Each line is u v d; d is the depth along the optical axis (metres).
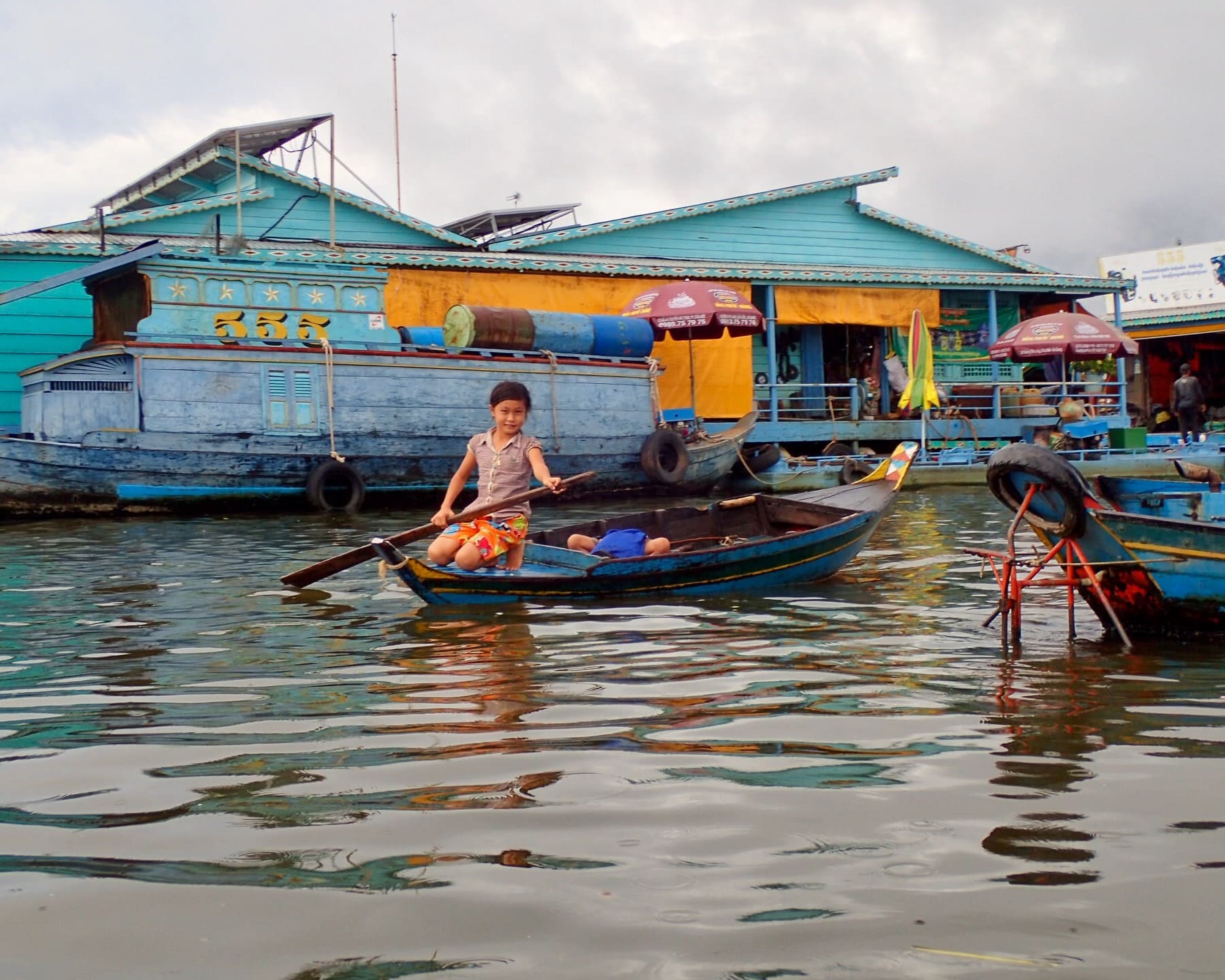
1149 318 31.98
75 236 19.12
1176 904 2.71
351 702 4.86
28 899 2.79
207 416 15.62
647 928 2.60
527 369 17.70
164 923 2.66
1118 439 23.75
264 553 10.77
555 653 5.85
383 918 2.67
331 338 16.77
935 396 21.45
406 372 16.81
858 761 3.90
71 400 15.59
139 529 13.48
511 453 7.67
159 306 15.80
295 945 2.54
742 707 4.68
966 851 3.06
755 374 24.34
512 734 4.29
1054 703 4.72
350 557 7.83
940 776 3.72
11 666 5.66
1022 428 23.55
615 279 21.53
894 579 8.55
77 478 15.03
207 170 21.92
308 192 22.78
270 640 6.30
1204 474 7.23
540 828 3.25
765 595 7.78
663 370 19.19
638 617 6.92
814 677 5.25
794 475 19.91
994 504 16.62
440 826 3.28
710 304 19.44
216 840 3.19
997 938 2.55
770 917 2.66
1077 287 25.48
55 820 3.38
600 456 18.39
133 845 3.16
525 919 2.66
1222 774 3.72
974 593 7.83
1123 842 3.12
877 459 21.36
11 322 18.12
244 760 4.00
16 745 4.25
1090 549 6.34
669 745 4.11
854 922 2.63
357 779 3.75
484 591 7.44
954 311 25.31
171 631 6.59
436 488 17.25
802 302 23.11
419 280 20.03
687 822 3.29
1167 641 6.11
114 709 4.77
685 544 9.52
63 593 8.12
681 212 24.20
